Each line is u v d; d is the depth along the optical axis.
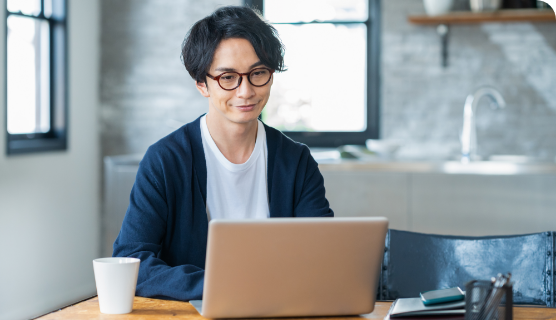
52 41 3.71
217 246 0.99
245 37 1.27
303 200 1.50
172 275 1.18
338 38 4.17
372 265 1.06
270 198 1.47
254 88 1.30
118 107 4.24
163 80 4.22
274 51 1.30
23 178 3.31
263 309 1.05
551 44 3.94
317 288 1.05
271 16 4.20
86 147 4.04
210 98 1.39
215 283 1.01
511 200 2.99
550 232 1.41
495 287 0.92
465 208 3.04
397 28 4.06
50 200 3.59
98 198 4.19
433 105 4.05
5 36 3.11
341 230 1.02
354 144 4.19
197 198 1.40
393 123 4.10
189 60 1.33
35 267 3.44
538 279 1.40
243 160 1.45
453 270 1.45
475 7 3.83
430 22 3.94
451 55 4.02
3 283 3.15
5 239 3.16
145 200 1.34
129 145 4.24
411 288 1.45
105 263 1.08
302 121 4.23
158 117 4.23
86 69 4.04
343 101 4.20
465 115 3.82
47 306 3.54
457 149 4.03
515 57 3.97
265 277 1.02
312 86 4.21
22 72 3.51
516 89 3.98
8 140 3.16
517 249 1.43
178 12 4.19
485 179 3.02
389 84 4.09
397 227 3.13
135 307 1.13
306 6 4.18
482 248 1.45
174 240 1.40
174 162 1.38
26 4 3.51
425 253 1.47
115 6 4.22
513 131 3.99
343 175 3.17
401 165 3.12
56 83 3.72
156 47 4.21
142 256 1.26
